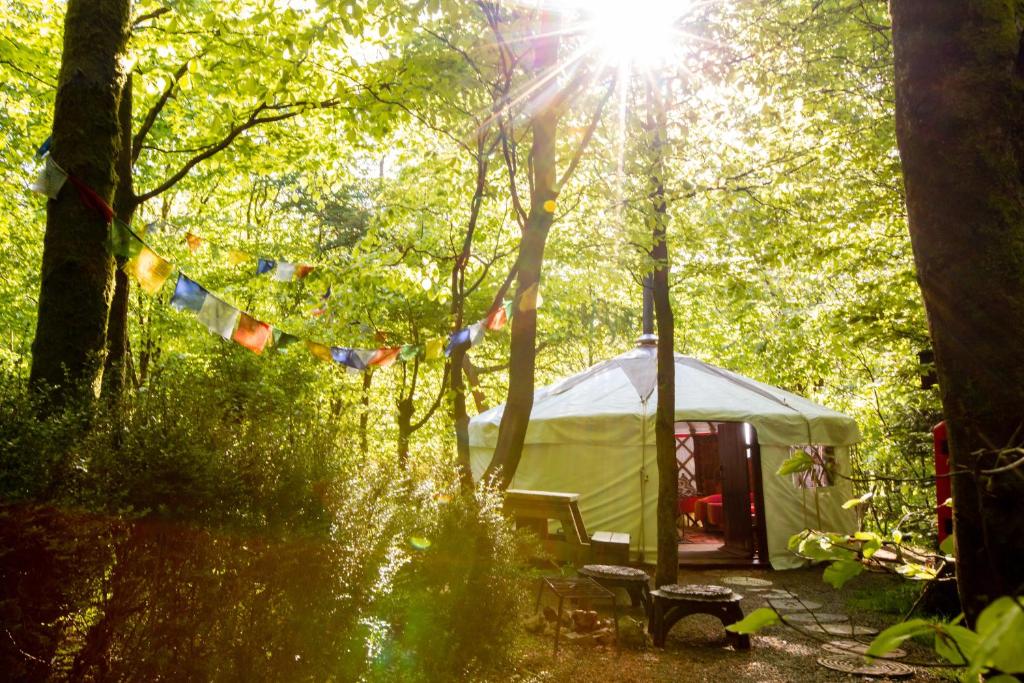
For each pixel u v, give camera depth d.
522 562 4.96
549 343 21.20
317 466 3.60
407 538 4.11
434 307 15.92
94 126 4.68
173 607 3.07
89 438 3.20
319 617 3.39
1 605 2.75
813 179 9.76
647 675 5.63
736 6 7.68
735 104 8.92
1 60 8.75
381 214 11.15
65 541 2.83
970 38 2.06
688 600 6.54
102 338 4.61
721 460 12.80
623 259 8.10
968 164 2.03
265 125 9.80
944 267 2.05
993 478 1.82
